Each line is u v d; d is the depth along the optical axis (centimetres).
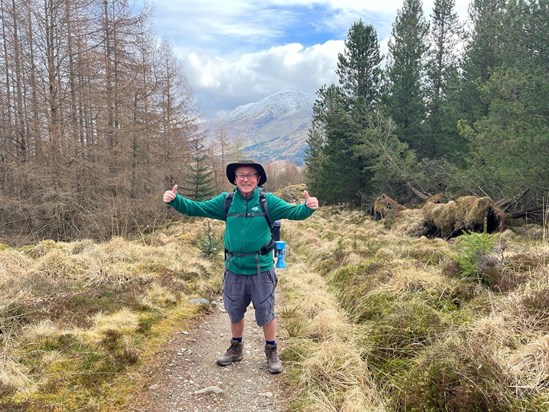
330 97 2916
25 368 320
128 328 432
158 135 2403
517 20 1345
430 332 367
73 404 282
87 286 580
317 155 3912
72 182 1716
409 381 297
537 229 963
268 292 356
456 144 2002
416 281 494
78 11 1770
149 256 837
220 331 480
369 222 1770
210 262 917
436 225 1195
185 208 349
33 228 1720
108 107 1952
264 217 347
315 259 1027
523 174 1041
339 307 548
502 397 257
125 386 317
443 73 2508
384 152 2098
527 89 1170
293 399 312
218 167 4400
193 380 341
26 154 1852
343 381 326
